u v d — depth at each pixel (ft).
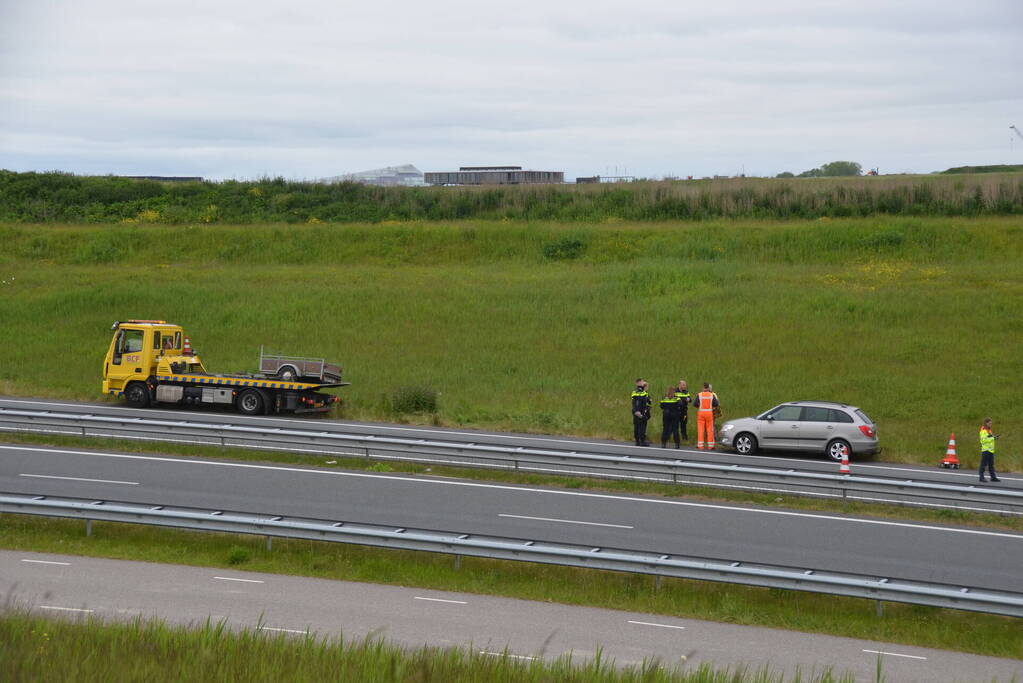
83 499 51.19
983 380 105.40
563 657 34.32
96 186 240.12
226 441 77.41
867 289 146.51
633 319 139.03
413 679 28.96
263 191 243.19
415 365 119.14
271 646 31.91
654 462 65.05
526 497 61.11
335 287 160.25
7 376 113.19
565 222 213.05
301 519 50.57
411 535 46.14
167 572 44.70
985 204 197.67
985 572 46.60
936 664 35.55
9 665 28.04
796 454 85.20
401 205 233.55
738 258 174.81
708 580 42.14
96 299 151.33
